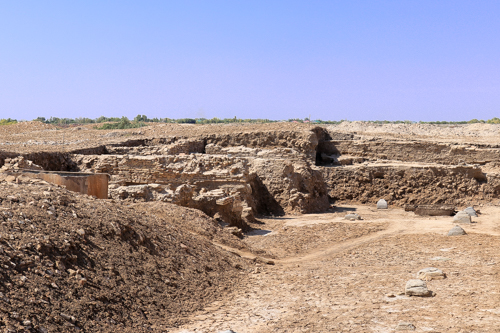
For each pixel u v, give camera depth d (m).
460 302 12.10
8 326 8.28
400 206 41.47
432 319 10.84
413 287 13.06
